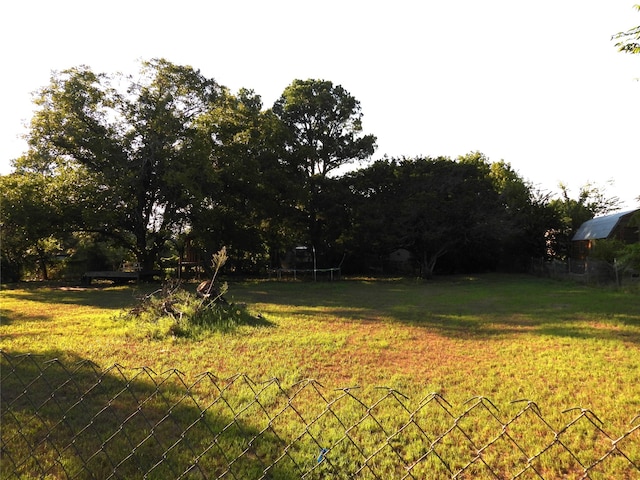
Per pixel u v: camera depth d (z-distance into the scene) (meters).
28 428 4.36
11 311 12.77
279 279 26.72
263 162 26.55
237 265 30.56
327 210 28.02
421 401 5.06
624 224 25.81
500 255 32.12
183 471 3.58
